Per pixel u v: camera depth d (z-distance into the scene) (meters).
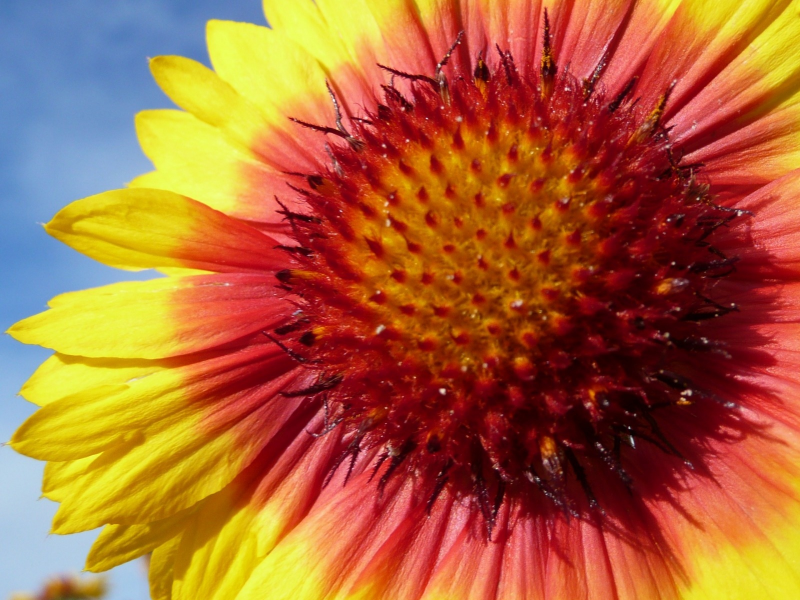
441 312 0.08
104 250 0.09
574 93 0.09
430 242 0.08
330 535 0.09
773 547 0.08
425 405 0.08
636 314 0.08
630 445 0.08
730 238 0.09
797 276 0.09
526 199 0.08
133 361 0.09
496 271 0.08
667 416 0.09
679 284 0.08
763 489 0.08
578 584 0.08
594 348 0.08
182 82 0.10
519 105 0.09
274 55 0.10
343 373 0.09
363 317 0.09
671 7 0.09
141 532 0.09
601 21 0.10
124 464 0.09
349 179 0.09
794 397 0.08
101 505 0.09
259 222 0.10
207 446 0.09
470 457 0.09
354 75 0.10
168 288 0.09
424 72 0.10
